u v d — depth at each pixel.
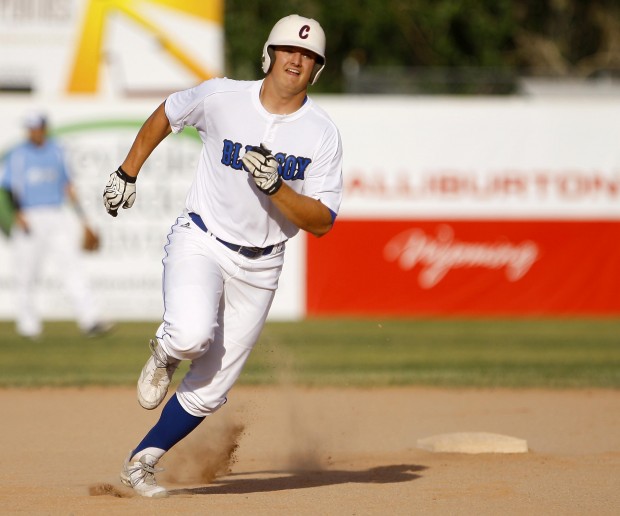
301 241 56.72
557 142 57.06
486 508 17.72
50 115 55.69
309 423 28.17
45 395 32.97
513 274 57.31
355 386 35.00
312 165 17.78
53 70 64.12
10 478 20.75
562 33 100.19
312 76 17.69
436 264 57.12
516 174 57.06
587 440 26.05
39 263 48.88
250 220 17.75
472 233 57.09
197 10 64.25
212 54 64.50
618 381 36.03
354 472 21.88
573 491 19.39
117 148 55.81
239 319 18.25
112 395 33.00
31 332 49.34
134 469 18.59
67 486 19.73
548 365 40.47
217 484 20.42
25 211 47.91
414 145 56.81
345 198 56.75
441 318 57.12
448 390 34.38
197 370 18.31
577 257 57.28
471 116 56.84
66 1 63.78
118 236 55.62
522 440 24.33
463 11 91.56
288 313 56.88
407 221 56.91
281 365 40.56
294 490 19.52
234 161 17.56
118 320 55.78
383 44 91.81
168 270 17.88
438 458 23.53
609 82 68.81
